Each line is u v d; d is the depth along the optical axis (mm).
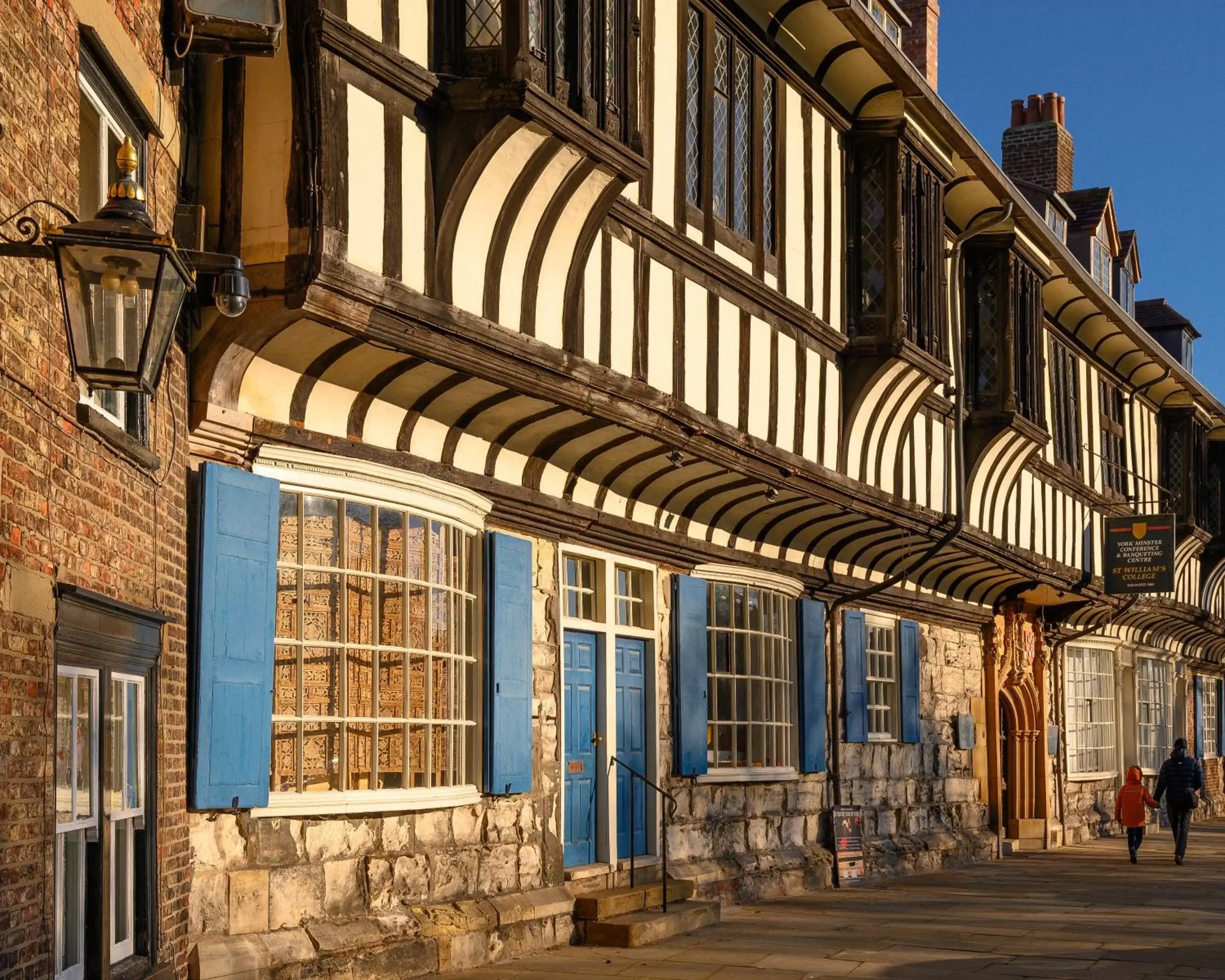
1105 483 22156
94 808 5645
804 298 12430
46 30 5215
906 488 14398
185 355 7094
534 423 9531
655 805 11516
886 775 15945
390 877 8383
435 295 7871
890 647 16391
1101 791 23469
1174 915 12305
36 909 4941
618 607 11359
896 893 13852
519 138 8047
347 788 8078
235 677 7254
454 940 8617
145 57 6379
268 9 6723
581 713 10766
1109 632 24188
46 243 4680
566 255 8969
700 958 9492
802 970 9125
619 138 8891
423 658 8680
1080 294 19188
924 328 13828
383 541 8469
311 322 7266
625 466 10750
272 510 7582
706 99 11008
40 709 4992
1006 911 12484
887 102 13125
